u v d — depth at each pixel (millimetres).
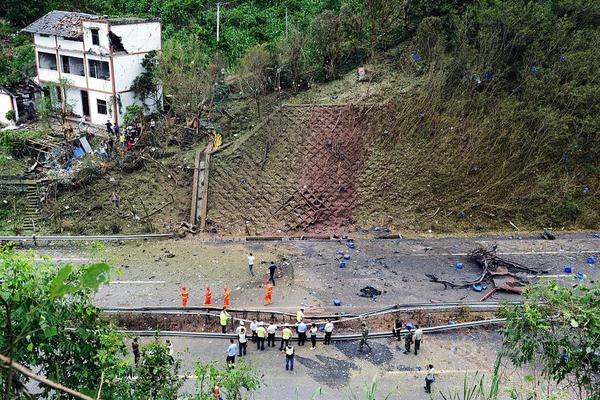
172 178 39938
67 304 12781
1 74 48062
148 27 44469
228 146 41344
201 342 26641
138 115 43562
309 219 38719
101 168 39688
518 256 35969
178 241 36406
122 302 29469
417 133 41781
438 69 43844
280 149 41031
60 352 12891
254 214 38719
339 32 47375
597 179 41406
